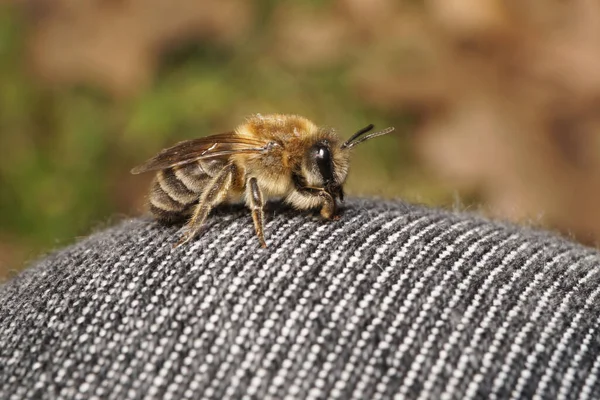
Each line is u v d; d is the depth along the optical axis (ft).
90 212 0.64
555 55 0.64
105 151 0.66
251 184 0.39
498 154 0.62
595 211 0.58
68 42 0.70
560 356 0.36
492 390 0.35
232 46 0.69
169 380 0.35
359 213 0.39
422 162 0.62
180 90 0.67
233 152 0.40
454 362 0.36
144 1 0.71
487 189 0.60
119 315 0.36
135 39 0.69
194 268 0.37
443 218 0.39
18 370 0.36
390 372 0.35
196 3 0.71
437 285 0.37
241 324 0.36
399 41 0.67
